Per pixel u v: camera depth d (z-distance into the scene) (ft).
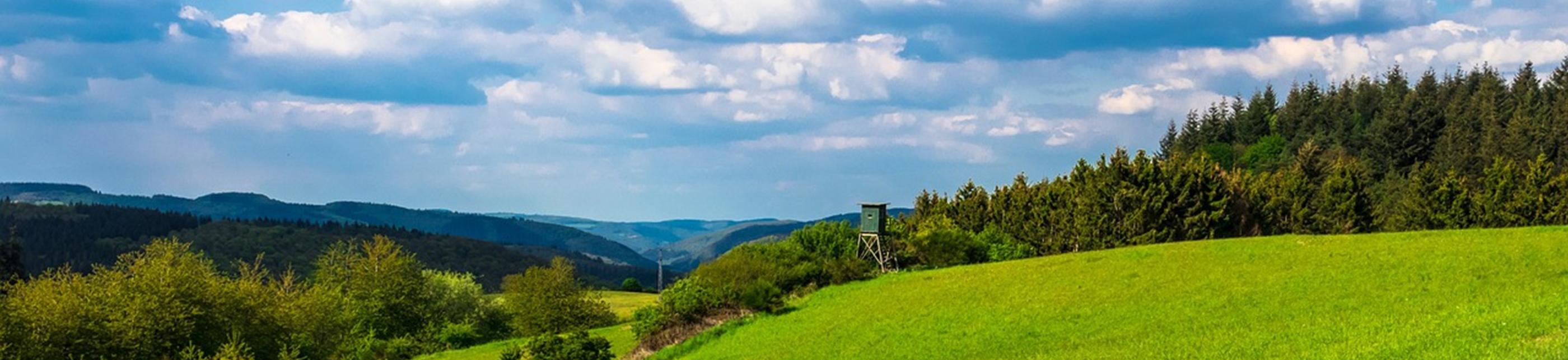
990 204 317.63
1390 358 90.43
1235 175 305.12
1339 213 313.12
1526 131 484.33
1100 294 159.12
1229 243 195.72
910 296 184.03
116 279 226.79
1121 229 276.82
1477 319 102.47
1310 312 128.36
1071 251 284.00
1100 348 123.13
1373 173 504.84
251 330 245.65
